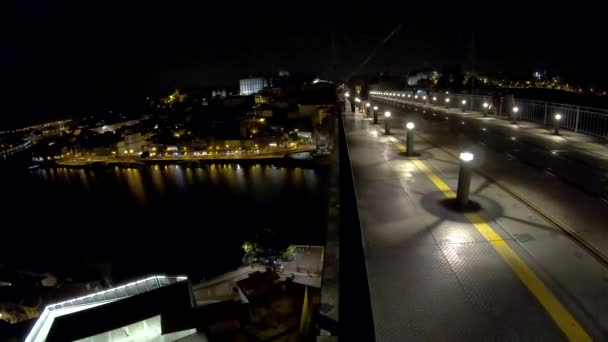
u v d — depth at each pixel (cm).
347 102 4488
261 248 4347
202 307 1573
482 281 410
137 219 6994
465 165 605
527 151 1098
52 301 3506
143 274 4850
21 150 17550
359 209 638
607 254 458
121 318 1405
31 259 5484
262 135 12100
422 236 527
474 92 3039
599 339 318
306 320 1575
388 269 441
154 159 12144
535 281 406
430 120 2038
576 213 594
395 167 931
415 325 345
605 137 1256
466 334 331
